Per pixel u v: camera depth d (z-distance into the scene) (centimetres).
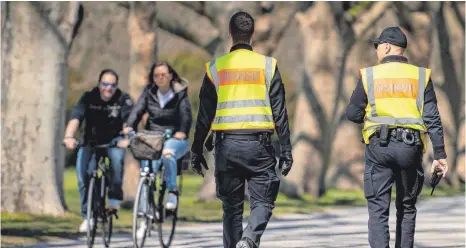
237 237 2088
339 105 7344
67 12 4178
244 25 2083
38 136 4153
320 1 6275
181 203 5441
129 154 5044
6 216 4019
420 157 2153
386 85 2145
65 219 4050
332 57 6312
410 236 2166
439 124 2141
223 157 2059
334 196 6500
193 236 3469
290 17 5647
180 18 6275
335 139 7312
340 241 3266
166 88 3012
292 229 3781
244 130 2045
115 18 9194
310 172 6303
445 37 7738
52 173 4172
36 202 4150
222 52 5672
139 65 5219
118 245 3109
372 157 2150
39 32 4147
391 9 7469
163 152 2952
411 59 7719
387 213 2153
